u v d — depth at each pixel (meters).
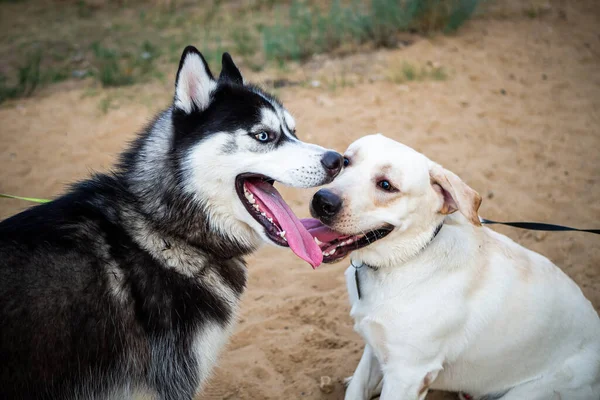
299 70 2.55
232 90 1.00
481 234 1.02
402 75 2.40
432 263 0.97
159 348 0.92
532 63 2.52
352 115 2.08
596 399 0.99
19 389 0.84
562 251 1.46
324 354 1.22
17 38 3.20
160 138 0.99
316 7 3.29
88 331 0.88
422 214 0.95
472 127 2.01
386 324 0.96
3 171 1.83
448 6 2.85
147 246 0.94
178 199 0.96
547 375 1.00
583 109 2.13
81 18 3.56
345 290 1.38
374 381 1.05
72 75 2.67
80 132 2.08
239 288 1.02
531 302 0.98
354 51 2.72
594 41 2.71
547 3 3.18
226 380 1.17
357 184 0.94
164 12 3.62
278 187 1.70
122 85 2.53
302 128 1.99
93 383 0.90
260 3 3.62
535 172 1.76
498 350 0.98
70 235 0.89
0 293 0.83
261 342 1.25
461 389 1.05
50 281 0.86
